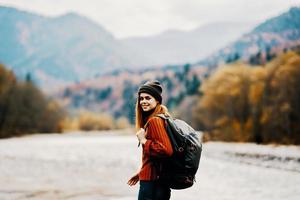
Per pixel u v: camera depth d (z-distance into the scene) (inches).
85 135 4926.2
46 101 4515.3
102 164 911.0
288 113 2007.9
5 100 3902.6
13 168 796.6
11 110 3912.4
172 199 408.2
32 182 569.3
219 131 2536.9
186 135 151.0
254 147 1533.0
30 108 4185.5
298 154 949.8
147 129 154.3
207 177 631.2
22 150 1600.6
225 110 2628.0
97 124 6451.8
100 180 602.9
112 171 749.3
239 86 2615.7
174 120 158.7
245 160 962.7
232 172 709.3
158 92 160.6
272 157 920.9
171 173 152.2
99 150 1621.6
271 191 463.5
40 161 999.6
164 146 148.5
